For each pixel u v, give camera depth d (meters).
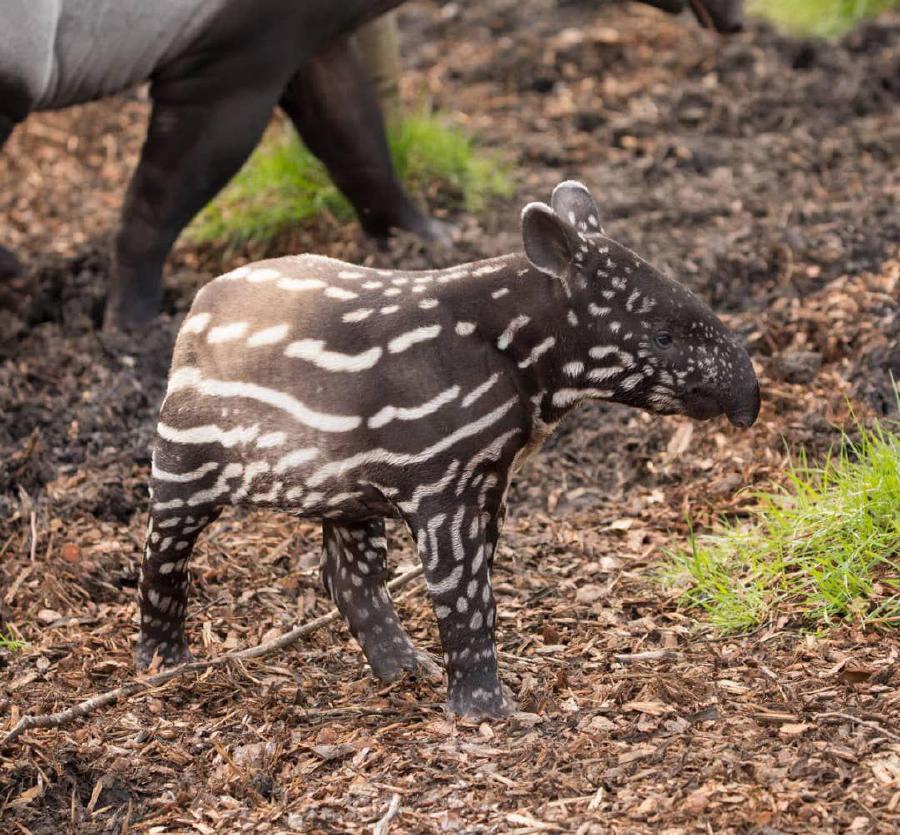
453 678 7.83
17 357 12.67
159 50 11.94
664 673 8.22
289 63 12.30
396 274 7.70
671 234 13.72
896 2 18.89
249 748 7.81
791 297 12.44
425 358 7.37
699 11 13.88
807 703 7.79
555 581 9.69
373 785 7.42
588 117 16.88
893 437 9.85
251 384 7.53
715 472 10.66
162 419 7.84
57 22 11.62
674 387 7.68
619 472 11.04
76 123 17.91
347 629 9.24
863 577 8.88
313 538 10.41
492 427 7.41
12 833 7.39
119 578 9.96
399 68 14.78
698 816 6.90
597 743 7.56
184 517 7.97
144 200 12.66
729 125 16.41
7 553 10.22
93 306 13.39
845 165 15.16
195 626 9.34
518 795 7.22
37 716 8.16
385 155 13.39
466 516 7.46
